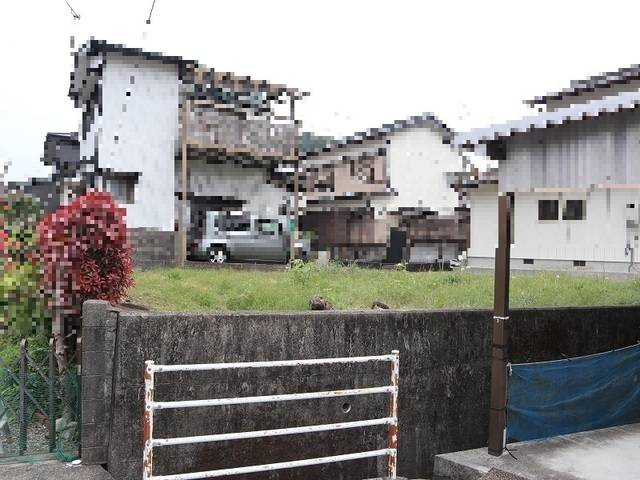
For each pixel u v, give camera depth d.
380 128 25.59
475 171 17.27
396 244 25.38
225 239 17.73
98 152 16.28
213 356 4.76
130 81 16.48
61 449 4.33
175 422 4.60
